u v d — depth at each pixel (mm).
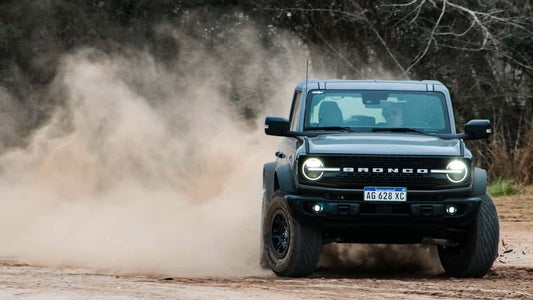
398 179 21172
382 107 23531
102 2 68312
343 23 65312
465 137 23031
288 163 22328
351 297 17875
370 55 64750
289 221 21531
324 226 21312
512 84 63094
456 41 62969
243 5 66250
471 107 63312
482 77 63469
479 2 60656
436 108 23578
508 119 62875
